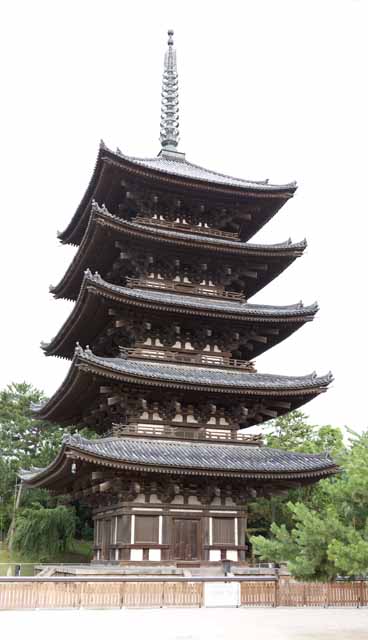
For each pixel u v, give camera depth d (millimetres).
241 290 42000
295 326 38594
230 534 33125
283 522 62438
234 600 27188
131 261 37969
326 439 68250
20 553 68688
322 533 26984
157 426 34469
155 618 23344
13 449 81125
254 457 34406
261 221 44469
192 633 19922
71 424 44219
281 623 22594
